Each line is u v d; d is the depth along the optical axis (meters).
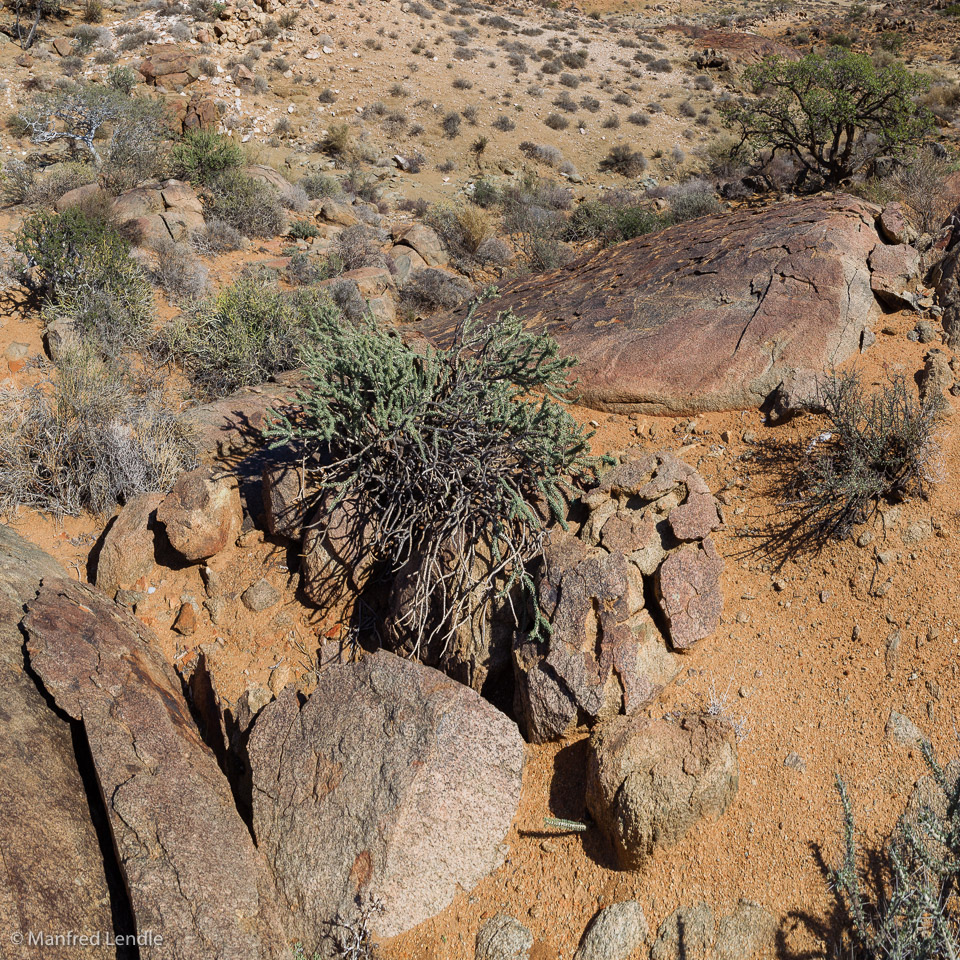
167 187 14.84
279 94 26.08
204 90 24.52
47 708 4.46
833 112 16.80
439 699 4.30
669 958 3.64
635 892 3.90
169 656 5.70
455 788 4.15
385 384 5.48
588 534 5.18
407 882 3.97
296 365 9.08
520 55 33.00
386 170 23.20
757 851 3.87
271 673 5.43
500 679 4.96
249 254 14.15
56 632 4.73
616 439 6.26
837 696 4.36
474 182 23.20
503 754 4.30
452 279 14.48
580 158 26.03
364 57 29.28
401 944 3.91
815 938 3.53
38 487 7.08
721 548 5.21
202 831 3.98
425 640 5.17
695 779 3.94
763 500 5.38
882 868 3.68
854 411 5.27
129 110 19.62
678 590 4.71
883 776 3.98
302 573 5.80
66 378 7.87
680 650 4.64
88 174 16.30
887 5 47.56
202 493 6.09
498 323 6.50
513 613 4.83
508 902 4.06
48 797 4.02
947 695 4.18
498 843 4.25
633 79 33.12
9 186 15.38
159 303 11.25
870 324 6.30
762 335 6.20
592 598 4.64
